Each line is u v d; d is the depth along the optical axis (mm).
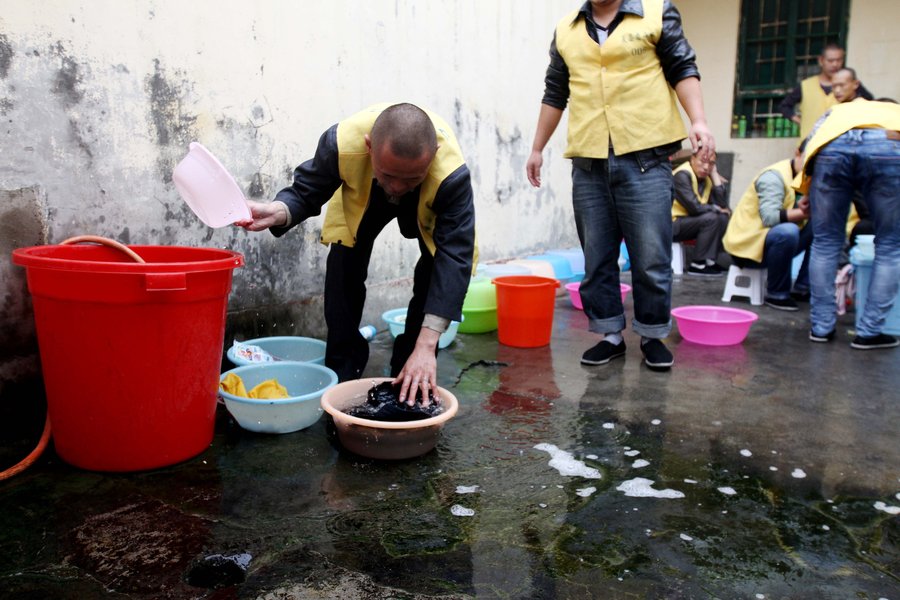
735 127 7410
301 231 3215
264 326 3096
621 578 1548
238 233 2924
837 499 1933
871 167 3301
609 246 3127
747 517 1828
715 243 5895
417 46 3744
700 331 3641
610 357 3279
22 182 2205
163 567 1562
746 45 7250
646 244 2955
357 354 2686
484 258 4711
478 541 1691
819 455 2223
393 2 3529
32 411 2355
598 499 1917
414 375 2123
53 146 2266
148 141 2531
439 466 2115
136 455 2014
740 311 3920
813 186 3549
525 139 4980
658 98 2818
